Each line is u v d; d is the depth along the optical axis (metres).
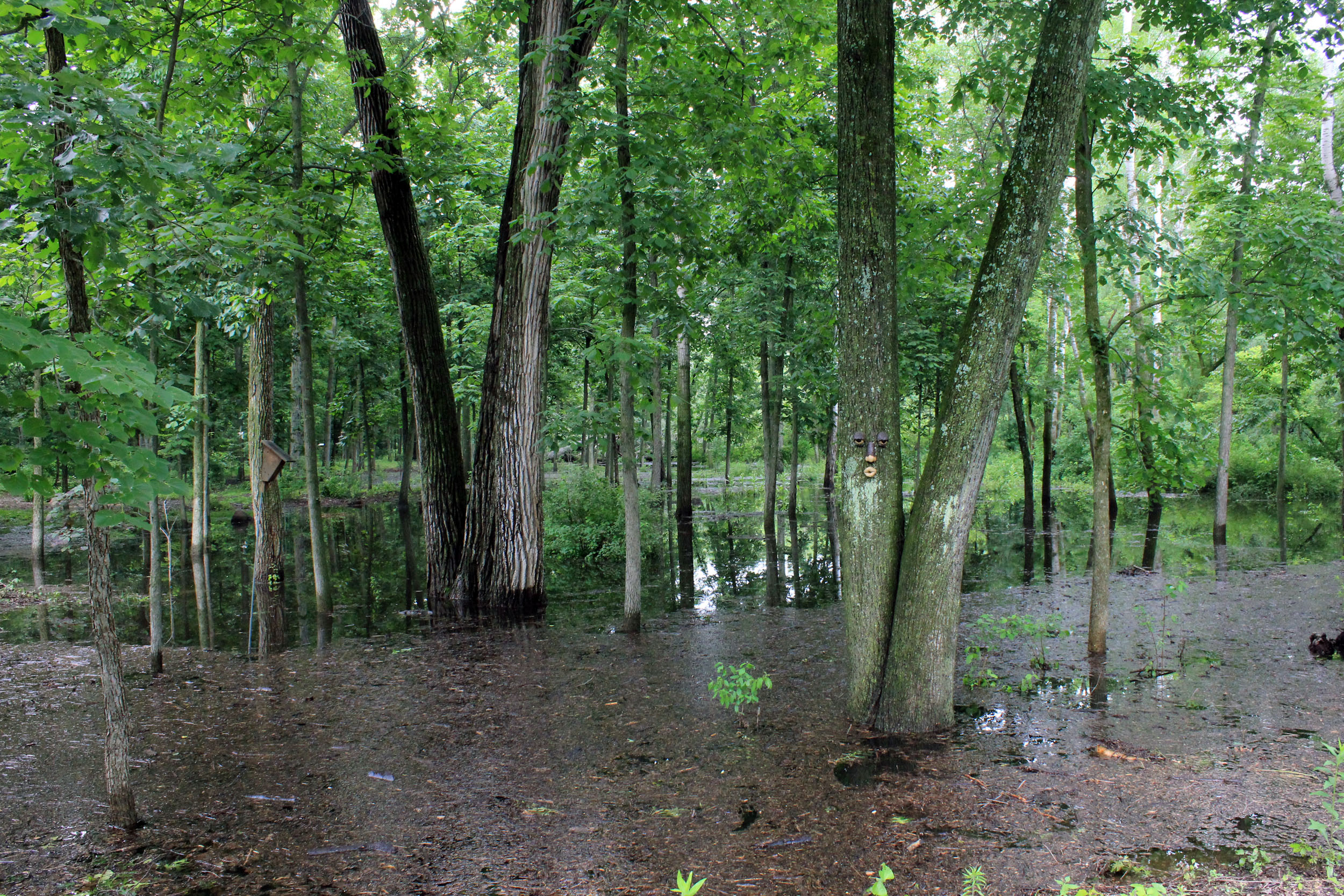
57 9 3.07
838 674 6.31
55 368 3.02
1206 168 11.41
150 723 5.46
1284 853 3.31
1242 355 18.08
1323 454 22.55
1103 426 6.48
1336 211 10.58
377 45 9.77
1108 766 4.32
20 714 5.66
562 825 3.84
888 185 5.01
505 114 17.11
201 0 7.00
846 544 5.20
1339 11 6.20
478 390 17.64
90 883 3.29
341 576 12.80
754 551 14.70
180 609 10.15
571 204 6.93
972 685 5.88
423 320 10.32
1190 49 6.89
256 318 9.24
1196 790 3.97
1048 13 4.56
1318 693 5.48
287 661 7.33
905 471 25.66
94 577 3.69
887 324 5.03
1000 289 4.66
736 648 7.37
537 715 5.57
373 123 9.86
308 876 3.36
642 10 8.05
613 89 7.25
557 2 8.56
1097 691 5.68
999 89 7.11
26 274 4.77
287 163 9.00
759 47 8.95
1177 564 11.40
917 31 7.31
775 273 15.80
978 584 10.44
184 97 7.59
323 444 32.59
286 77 9.45
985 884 3.16
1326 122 12.90
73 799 4.14
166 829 3.81
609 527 14.70
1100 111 6.17
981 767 4.37
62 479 15.54
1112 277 6.50
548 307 9.82
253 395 11.15
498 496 9.62
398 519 22.05
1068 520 18.52
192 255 4.58
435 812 4.01
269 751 4.90
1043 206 4.59
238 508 21.92
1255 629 7.33
